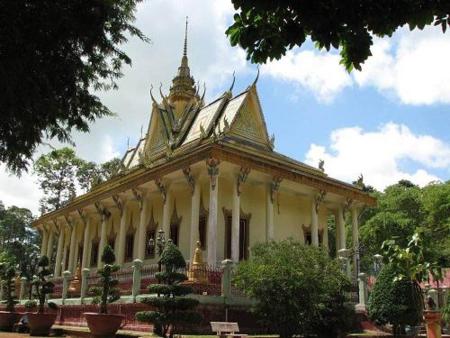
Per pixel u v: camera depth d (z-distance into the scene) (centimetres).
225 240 2509
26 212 6769
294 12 570
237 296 1827
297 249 1664
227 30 604
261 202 2716
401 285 1880
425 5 545
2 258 3912
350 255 2469
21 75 902
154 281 2005
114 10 1041
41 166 5238
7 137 1010
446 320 2342
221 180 2572
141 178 2623
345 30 568
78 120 1135
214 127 2839
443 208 4166
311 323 1600
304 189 2750
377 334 1931
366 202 2952
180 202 2720
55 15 906
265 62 605
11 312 2306
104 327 1583
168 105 3462
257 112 3052
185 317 1446
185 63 3700
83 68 1053
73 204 3428
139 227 2902
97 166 5422
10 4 850
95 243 3447
